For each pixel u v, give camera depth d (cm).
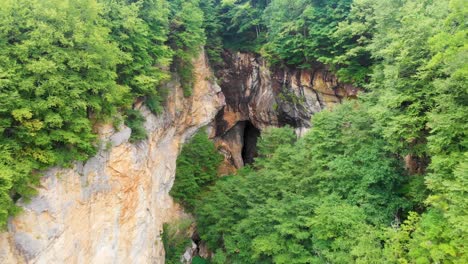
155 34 2273
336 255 1537
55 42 1443
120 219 1888
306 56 2784
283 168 2245
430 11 1612
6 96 1258
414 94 1560
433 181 1309
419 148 1614
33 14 1369
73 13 1489
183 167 2919
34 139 1388
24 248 1357
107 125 1814
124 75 2028
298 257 1786
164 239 2508
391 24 1953
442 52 1382
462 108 1267
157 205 2483
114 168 1852
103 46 1565
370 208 1645
